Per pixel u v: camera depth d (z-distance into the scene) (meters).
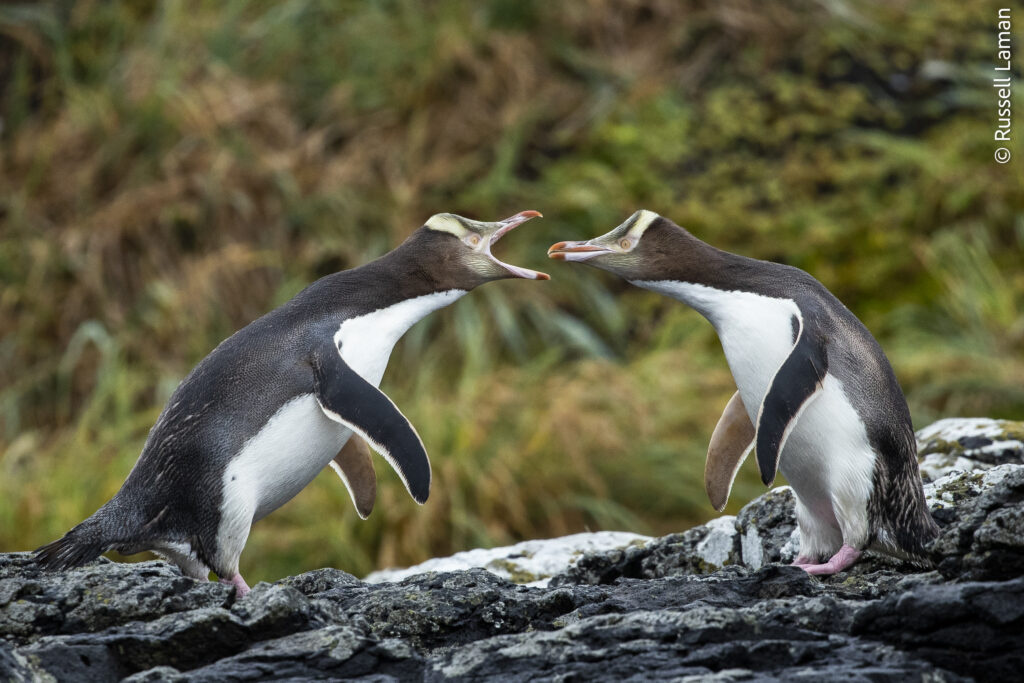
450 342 33.97
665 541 17.34
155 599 12.32
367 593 13.31
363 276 14.99
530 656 10.90
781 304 14.29
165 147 39.69
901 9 43.84
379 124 40.91
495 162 39.50
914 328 33.16
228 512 13.56
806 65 41.91
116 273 36.69
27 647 11.18
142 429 31.42
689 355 32.00
